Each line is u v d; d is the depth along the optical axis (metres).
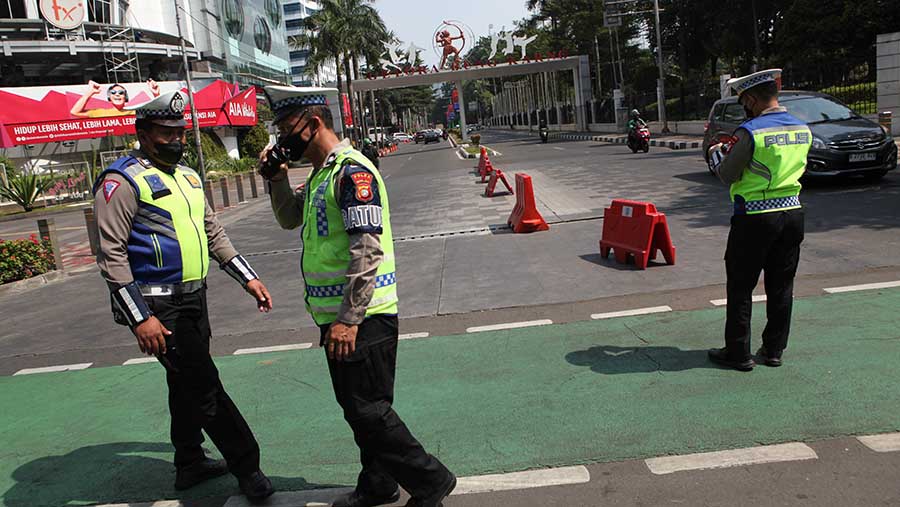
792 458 3.38
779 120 4.30
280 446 4.10
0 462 4.21
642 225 7.76
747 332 4.51
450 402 4.50
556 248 9.35
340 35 45.78
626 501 3.17
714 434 3.70
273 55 64.19
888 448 3.39
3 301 9.77
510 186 17.50
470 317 6.52
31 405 5.25
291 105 2.87
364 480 3.29
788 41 31.20
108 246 3.13
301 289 8.47
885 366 4.36
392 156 49.03
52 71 36.72
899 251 7.30
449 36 53.25
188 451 3.69
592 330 5.73
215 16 47.75
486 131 105.88
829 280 6.50
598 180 17.17
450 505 3.28
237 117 36.62
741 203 4.38
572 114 59.34
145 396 5.21
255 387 5.16
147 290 3.28
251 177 24.36
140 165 3.29
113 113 29.58
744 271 4.43
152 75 39.91
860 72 22.23
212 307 7.96
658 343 5.25
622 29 56.75
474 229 11.62
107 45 33.75
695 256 8.08
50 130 28.16
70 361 6.37
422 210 15.08
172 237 3.31
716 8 44.66
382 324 2.93
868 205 10.04
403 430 2.98
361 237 2.73
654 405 4.13
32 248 10.96
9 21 32.88
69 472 4.00
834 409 3.85
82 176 27.81
